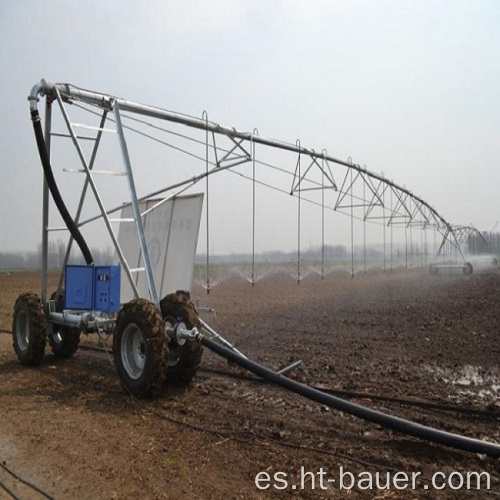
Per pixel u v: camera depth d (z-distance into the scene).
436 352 8.64
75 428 4.84
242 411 5.36
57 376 6.98
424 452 4.29
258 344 9.54
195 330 6.03
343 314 13.99
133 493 3.53
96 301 6.79
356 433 4.71
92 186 6.44
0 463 4.11
